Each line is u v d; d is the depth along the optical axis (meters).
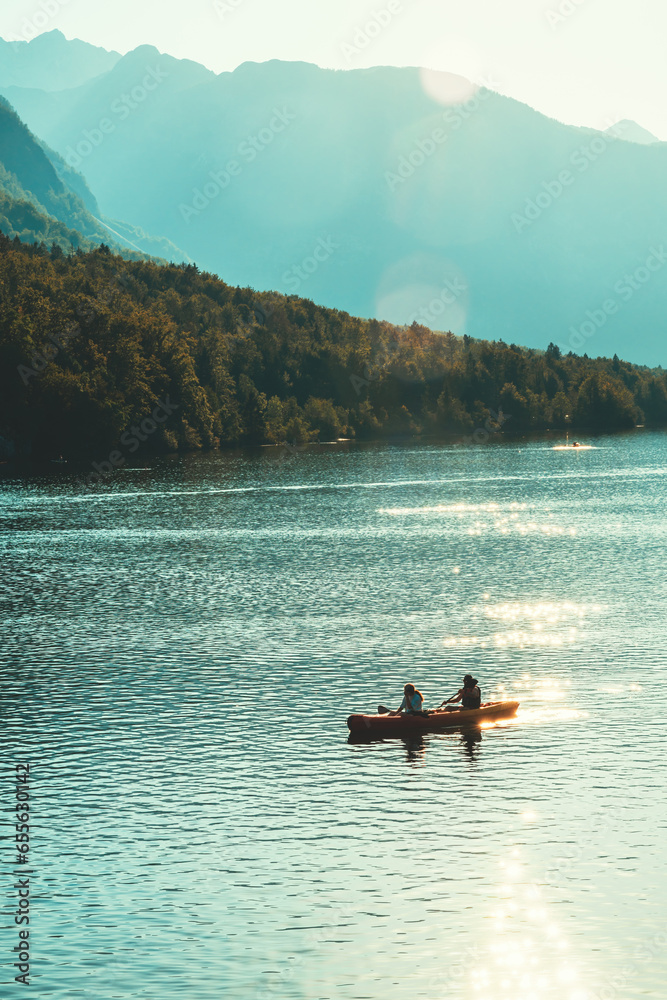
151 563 89.56
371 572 83.19
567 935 26.28
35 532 110.50
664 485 157.50
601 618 63.56
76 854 31.52
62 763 39.69
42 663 54.84
